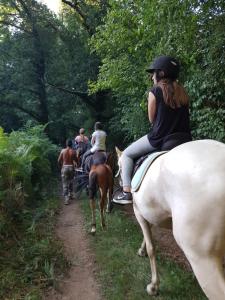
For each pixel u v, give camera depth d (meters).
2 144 9.85
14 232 7.43
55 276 5.83
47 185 14.70
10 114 27.59
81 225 9.05
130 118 14.91
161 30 7.37
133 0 8.82
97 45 13.16
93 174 8.22
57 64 25.27
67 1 23.09
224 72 7.29
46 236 7.62
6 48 25.58
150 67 4.00
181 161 3.08
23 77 25.61
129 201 5.00
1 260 6.07
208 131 8.04
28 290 5.29
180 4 6.54
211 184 2.80
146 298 4.77
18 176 10.02
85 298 5.20
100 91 23.72
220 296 2.75
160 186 3.34
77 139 15.54
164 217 3.55
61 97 27.38
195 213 2.84
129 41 11.06
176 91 3.90
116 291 5.12
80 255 6.82
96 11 22.28
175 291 4.86
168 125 3.93
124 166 4.37
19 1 24.66
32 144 12.52
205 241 2.80
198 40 7.30
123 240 7.19
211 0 6.49
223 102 7.90
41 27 25.52
